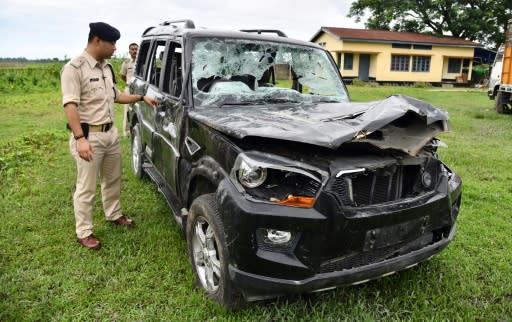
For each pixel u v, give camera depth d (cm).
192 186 332
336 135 249
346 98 430
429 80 3072
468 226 442
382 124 249
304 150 261
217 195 268
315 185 246
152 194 527
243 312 289
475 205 505
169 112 390
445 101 1870
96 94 376
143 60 585
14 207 478
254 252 247
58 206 484
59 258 365
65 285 323
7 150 731
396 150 263
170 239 399
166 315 292
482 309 304
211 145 297
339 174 244
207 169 294
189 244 322
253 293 261
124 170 626
